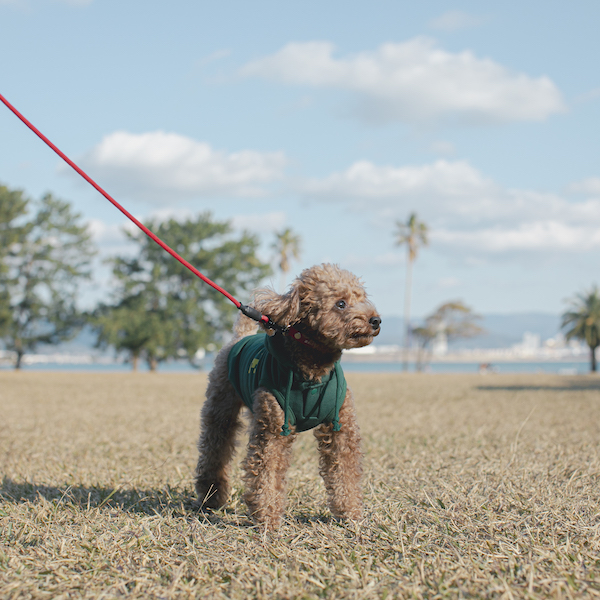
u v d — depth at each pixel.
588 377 41.75
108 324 45.56
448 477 5.63
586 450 7.33
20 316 48.44
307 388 4.03
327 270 4.09
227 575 3.23
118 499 5.07
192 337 47.34
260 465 4.06
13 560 3.43
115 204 4.03
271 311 3.99
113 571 3.31
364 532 3.88
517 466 6.03
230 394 4.84
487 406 14.66
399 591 2.95
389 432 9.48
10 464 6.57
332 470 4.25
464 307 66.19
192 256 49.50
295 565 3.31
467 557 3.34
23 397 17.33
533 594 2.85
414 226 53.91
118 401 16.19
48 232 48.31
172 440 8.64
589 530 3.80
